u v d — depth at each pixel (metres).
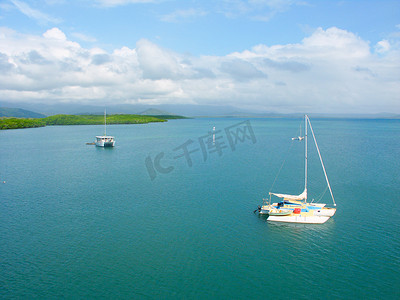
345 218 48.25
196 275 33.12
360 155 109.06
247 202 56.38
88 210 52.25
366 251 38.12
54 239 41.16
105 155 115.81
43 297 29.27
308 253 37.84
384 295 29.83
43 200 57.94
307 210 49.28
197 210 52.19
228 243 40.41
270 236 42.47
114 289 30.58
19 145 149.75
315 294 30.05
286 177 75.12
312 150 124.00
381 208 52.31
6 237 41.69
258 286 31.25
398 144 144.38
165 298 29.31
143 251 38.09
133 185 68.81
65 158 108.94
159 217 49.03
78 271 33.69
